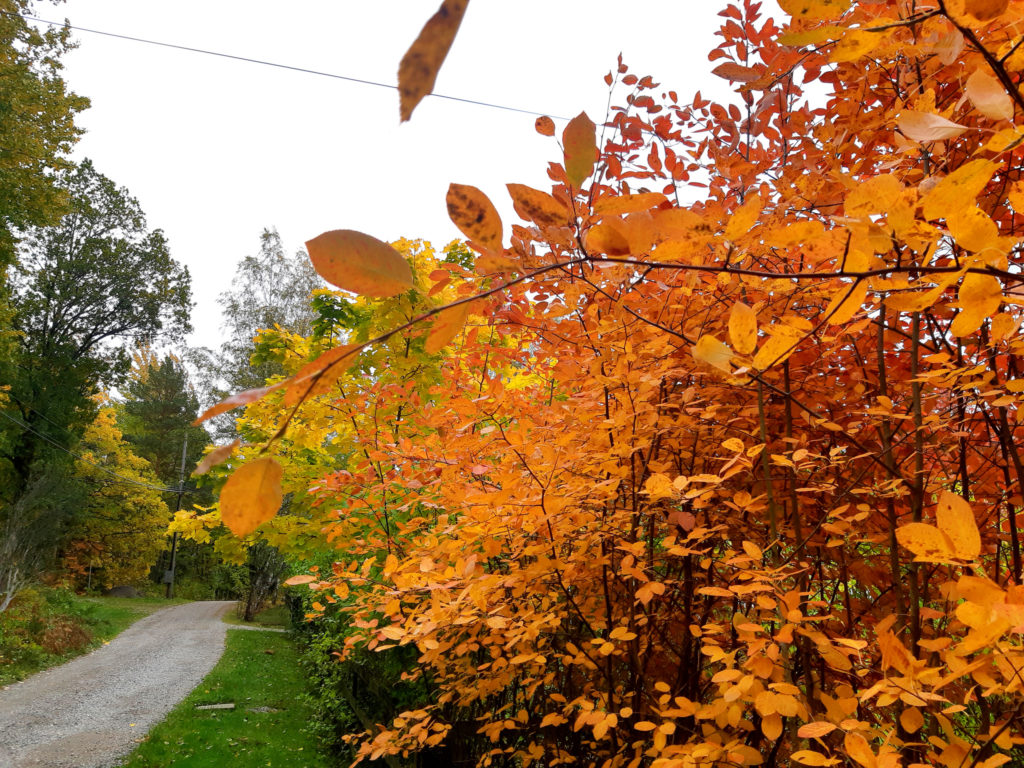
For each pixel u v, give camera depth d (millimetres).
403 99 225
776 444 1740
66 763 6676
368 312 3639
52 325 21031
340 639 4820
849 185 596
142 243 22828
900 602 1287
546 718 1798
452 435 2242
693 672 1814
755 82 927
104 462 25312
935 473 1700
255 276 20531
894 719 1251
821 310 1429
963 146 1229
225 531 5305
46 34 13953
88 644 13688
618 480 1626
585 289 1556
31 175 13703
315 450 3969
